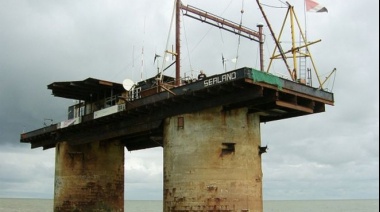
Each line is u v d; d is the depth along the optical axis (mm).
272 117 35469
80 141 44219
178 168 31844
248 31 40844
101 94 45688
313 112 33500
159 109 34531
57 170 47125
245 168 31453
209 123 31500
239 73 27984
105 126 41000
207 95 30609
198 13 36906
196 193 30672
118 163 46875
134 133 37781
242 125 32031
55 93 45906
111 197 45938
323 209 197500
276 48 38469
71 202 45281
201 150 31219
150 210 192750
